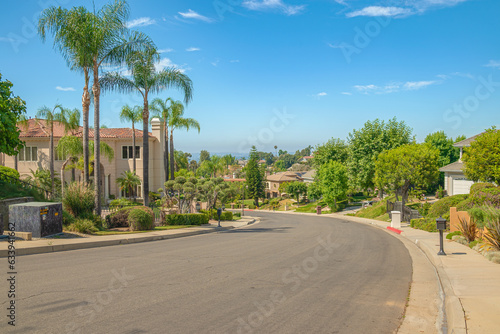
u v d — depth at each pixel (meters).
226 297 6.46
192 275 8.09
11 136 16.97
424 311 6.14
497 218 11.27
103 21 19.03
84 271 8.26
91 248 12.38
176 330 4.87
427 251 12.64
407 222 26.83
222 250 12.13
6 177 18.70
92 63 19.20
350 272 8.92
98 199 19.05
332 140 64.44
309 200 75.69
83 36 18.14
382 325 5.39
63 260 9.70
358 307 6.16
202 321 5.23
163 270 8.58
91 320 5.15
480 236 13.36
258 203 84.00
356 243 14.90
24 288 6.68
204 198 27.47
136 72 23.97
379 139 47.22
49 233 13.10
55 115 31.05
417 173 33.06
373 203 48.50
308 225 27.11
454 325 5.11
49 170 35.28
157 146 42.03
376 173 36.41
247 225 28.19
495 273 8.58
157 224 22.62
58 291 6.54
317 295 6.77
